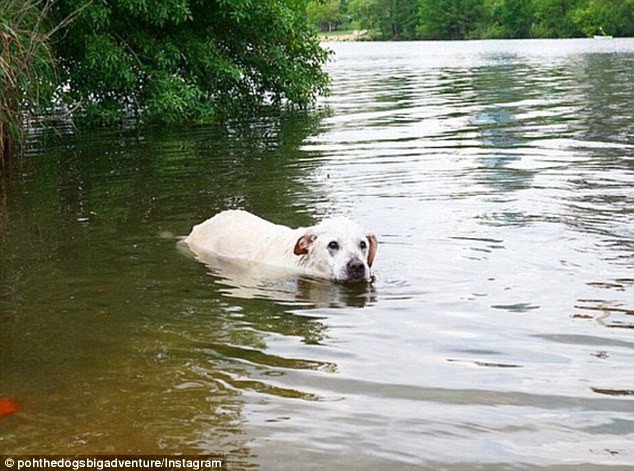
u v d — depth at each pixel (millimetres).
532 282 2361
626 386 1766
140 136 5395
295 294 2363
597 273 2416
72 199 3502
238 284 2451
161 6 5637
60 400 1770
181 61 6305
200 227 2904
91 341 2047
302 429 1638
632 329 2035
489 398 1731
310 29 6949
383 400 1733
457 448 1567
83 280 2480
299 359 1924
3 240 2904
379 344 1994
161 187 3680
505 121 5699
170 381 1836
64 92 5625
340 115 6352
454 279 2414
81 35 5602
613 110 6105
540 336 2008
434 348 1962
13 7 4422
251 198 3408
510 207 3135
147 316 2199
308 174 3859
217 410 1712
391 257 2625
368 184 3602
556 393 1744
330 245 2521
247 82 6984
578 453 1546
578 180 3568
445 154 4332
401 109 6703
